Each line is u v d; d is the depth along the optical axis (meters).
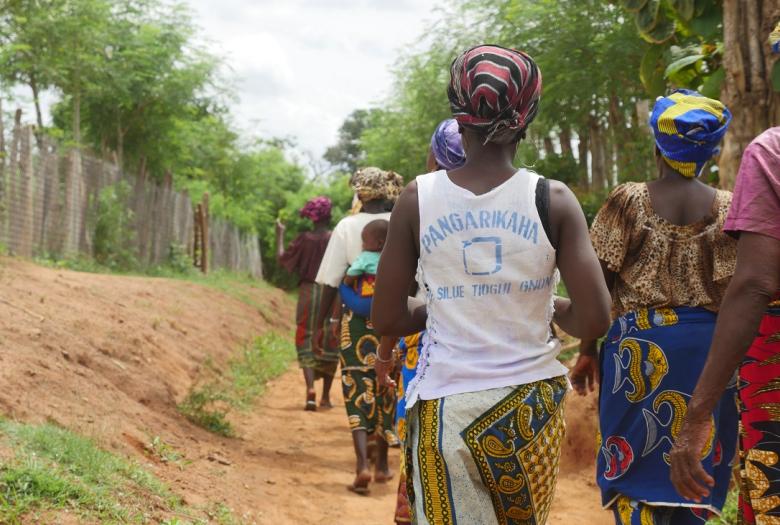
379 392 6.06
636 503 3.30
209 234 25.72
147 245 19.72
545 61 18.14
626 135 17.03
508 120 2.57
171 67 25.58
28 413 4.84
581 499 5.67
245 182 37.19
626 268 3.46
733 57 5.18
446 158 3.90
